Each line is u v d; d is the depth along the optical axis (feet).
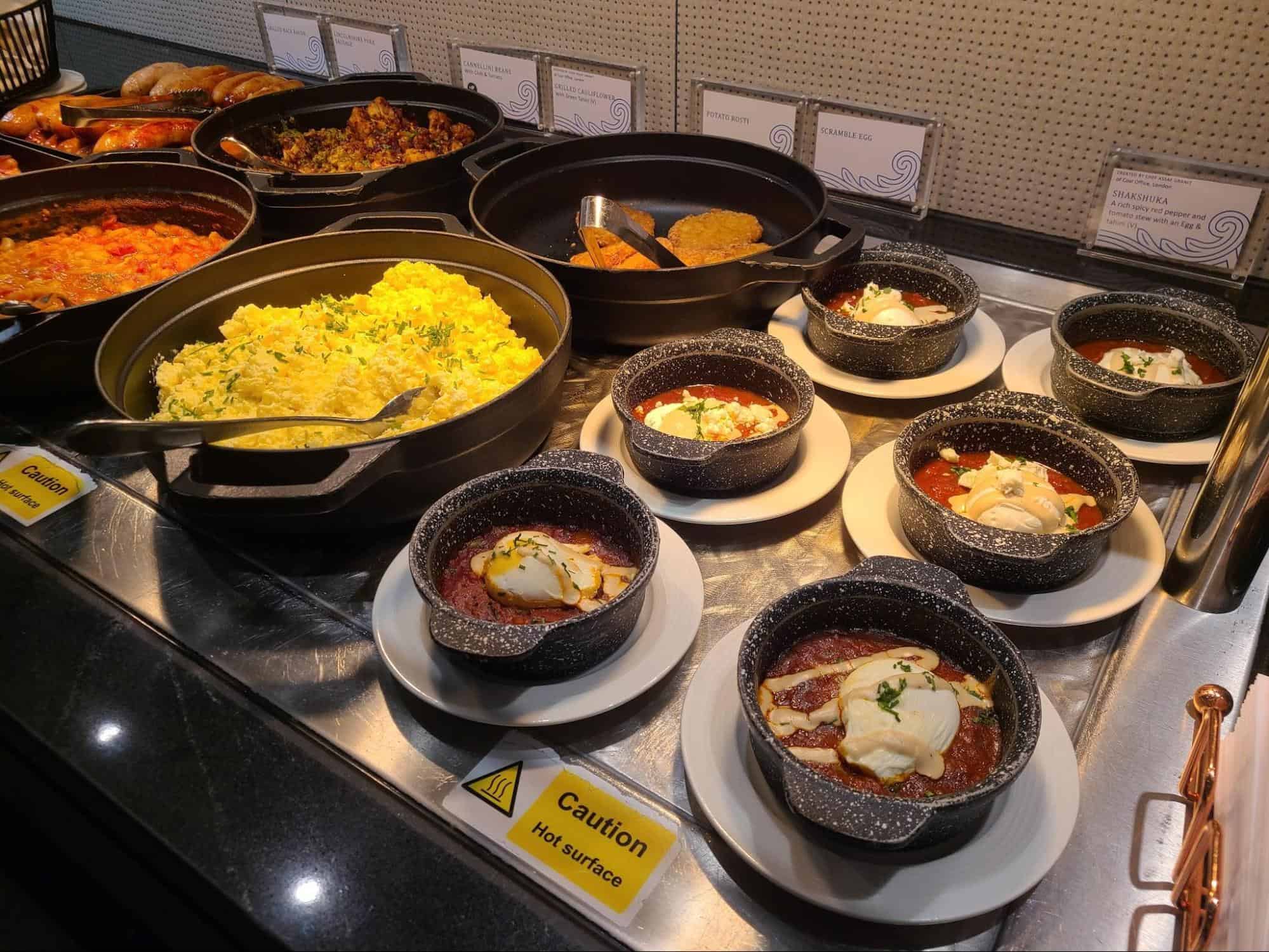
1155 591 3.17
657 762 2.75
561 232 5.13
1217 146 4.26
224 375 3.75
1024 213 5.00
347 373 3.62
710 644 3.09
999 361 4.11
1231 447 2.85
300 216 4.84
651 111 5.89
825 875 2.30
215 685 3.07
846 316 4.13
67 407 4.32
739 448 3.26
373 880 2.52
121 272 4.75
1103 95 4.42
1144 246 4.55
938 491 3.33
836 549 3.43
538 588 2.89
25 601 3.41
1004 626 3.06
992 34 4.53
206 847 2.61
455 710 2.72
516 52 5.88
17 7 6.54
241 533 3.59
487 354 3.96
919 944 2.31
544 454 3.30
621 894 2.44
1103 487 3.21
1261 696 2.52
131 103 6.38
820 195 4.59
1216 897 2.27
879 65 4.94
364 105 6.04
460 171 5.08
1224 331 3.75
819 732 2.57
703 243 4.77
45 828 3.60
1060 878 2.40
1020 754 2.25
